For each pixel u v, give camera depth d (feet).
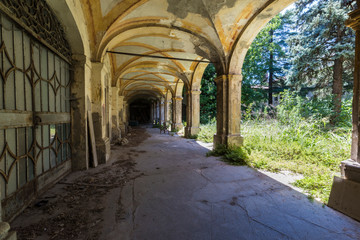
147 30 20.08
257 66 59.26
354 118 8.87
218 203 9.58
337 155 16.21
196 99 36.37
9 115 7.81
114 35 17.46
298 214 8.54
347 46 27.25
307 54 31.01
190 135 36.32
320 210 8.88
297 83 33.63
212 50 21.33
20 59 8.70
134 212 8.67
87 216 8.29
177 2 16.24
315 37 31.01
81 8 13.94
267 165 15.40
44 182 10.87
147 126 77.05
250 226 7.63
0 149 7.36
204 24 18.71
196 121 36.83
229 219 8.13
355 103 8.84
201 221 7.97
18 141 8.54
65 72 13.84
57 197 10.21
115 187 11.71
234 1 15.88
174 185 12.03
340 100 28.58
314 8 29.37
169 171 15.05
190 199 10.03
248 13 17.07
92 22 15.46
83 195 10.48
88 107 15.88
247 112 32.86
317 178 12.03
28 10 9.27
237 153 18.24
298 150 17.85
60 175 12.96
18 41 8.54
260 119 30.19
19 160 8.57
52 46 11.57
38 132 10.29
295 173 14.01
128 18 16.92
